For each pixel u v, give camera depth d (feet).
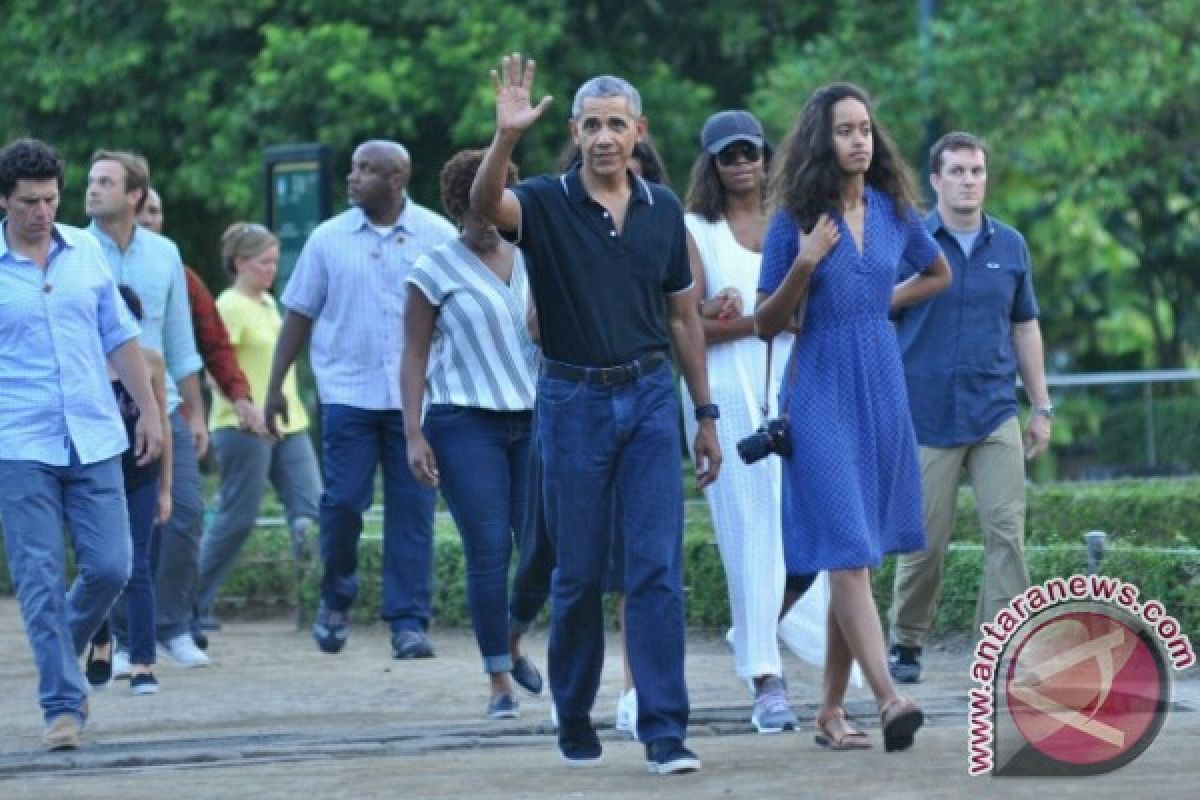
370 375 124.16
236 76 245.45
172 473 122.01
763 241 90.33
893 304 86.48
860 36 222.28
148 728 98.53
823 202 82.07
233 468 141.08
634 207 77.97
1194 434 192.03
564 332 77.87
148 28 247.50
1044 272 249.96
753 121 92.02
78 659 93.09
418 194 241.14
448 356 99.45
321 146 162.50
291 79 230.07
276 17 244.22
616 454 78.18
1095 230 246.27
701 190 92.63
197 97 241.35
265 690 111.04
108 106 250.57
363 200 124.26
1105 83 211.61
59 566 91.35
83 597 93.09
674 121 233.76
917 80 212.64
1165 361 265.75
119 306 95.35
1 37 250.16
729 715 94.84
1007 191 237.25
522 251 78.07
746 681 95.45
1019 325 107.45
